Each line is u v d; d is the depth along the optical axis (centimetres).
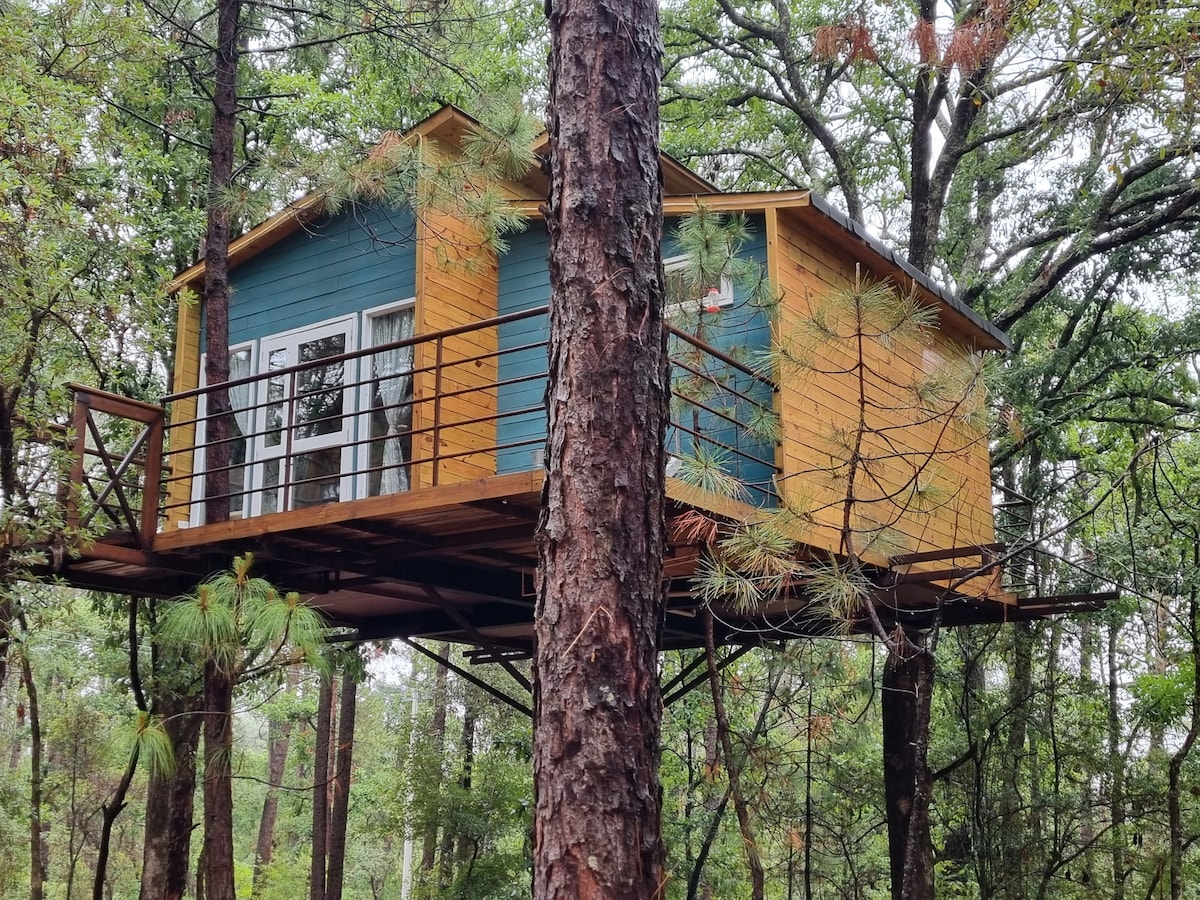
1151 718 1171
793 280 805
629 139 415
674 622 986
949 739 1251
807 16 1680
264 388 1050
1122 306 1551
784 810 957
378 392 966
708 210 679
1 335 682
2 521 636
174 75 1158
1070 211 1430
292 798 2511
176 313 1246
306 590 833
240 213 758
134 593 817
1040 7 889
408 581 783
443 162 710
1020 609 987
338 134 1299
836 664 793
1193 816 1130
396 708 1886
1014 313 1380
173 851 873
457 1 977
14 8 789
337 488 968
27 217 668
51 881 2020
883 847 1519
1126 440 1537
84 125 766
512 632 1049
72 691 1838
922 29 930
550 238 418
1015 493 1066
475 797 1509
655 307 407
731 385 770
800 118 1712
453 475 912
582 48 423
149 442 764
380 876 2334
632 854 349
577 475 381
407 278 977
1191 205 1301
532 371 959
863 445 796
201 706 1068
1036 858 1180
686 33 1745
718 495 614
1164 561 1054
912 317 547
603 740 355
